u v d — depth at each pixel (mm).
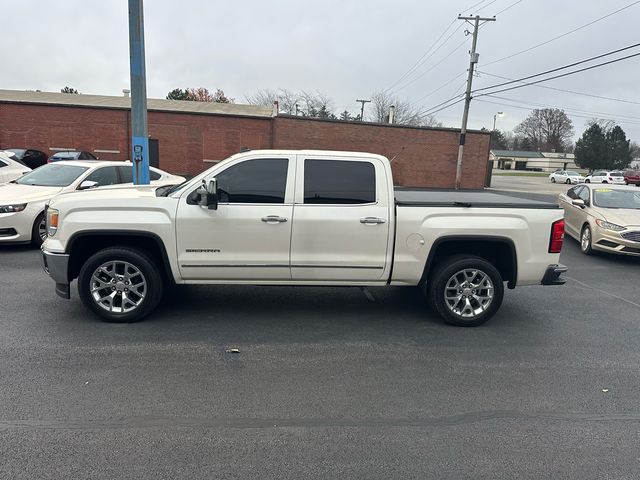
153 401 3508
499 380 4051
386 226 5109
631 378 4172
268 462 2848
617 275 8406
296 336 4887
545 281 5355
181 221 4934
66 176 9453
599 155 81500
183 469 2758
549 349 4781
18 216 8375
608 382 4082
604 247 9633
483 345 4832
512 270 5305
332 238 5074
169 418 3291
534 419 3443
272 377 3959
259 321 5285
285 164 5066
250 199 5027
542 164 100312
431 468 2844
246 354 4398
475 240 5207
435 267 5328
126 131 27578
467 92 30891
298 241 5055
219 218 4953
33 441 2971
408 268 5207
